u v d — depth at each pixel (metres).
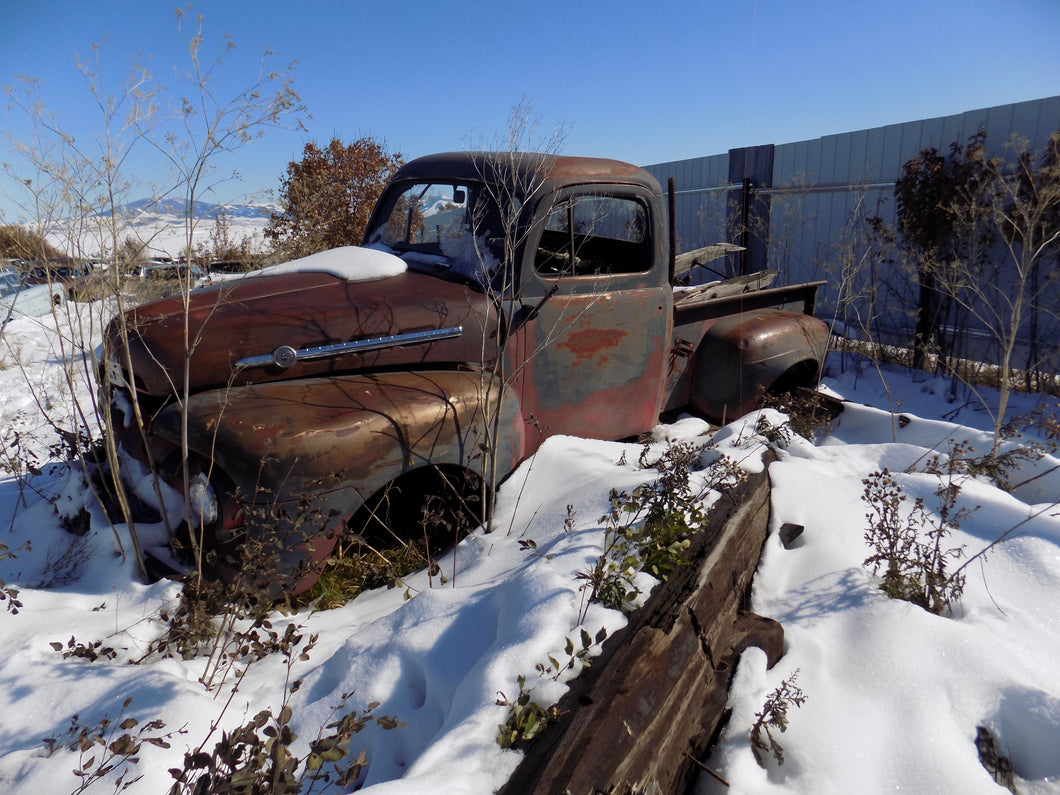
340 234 9.69
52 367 7.68
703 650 2.27
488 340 3.41
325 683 2.27
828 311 8.84
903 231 7.53
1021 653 2.45
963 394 6.76
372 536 3.18
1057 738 2.15
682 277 5.63
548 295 3.42
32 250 2.69
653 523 2.56
